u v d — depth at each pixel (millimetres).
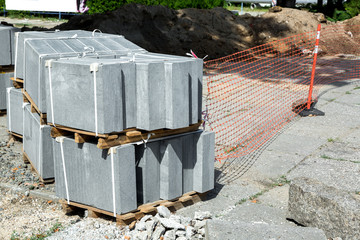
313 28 21453
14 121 8320
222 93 12469
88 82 4977
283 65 17047
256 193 6316
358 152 7875
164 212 5191
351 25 22344
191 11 19641
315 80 14219
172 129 5461
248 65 17016
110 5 22766
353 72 15586
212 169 5969
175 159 5574
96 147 5223
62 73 5211
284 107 10992
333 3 27312
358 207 4777
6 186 6590
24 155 7508
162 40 17828
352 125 9555
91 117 5055
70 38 6586
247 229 4691
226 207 5867
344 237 4832
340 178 6695
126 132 5211
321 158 7629
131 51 6395
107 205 5316
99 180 5309
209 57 18031
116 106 5016
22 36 7047
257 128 9383
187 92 5340
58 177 5727
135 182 5301
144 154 5402
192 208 5820
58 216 5793
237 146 8305
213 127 9477
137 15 17828
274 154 7887
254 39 20406
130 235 5090
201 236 4984
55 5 25719
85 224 5402
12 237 5203
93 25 17219
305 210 5199
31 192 6355
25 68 6754
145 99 5125
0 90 10102
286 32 20766
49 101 5484
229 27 19859
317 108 10914
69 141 5449
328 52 19719
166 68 5160
